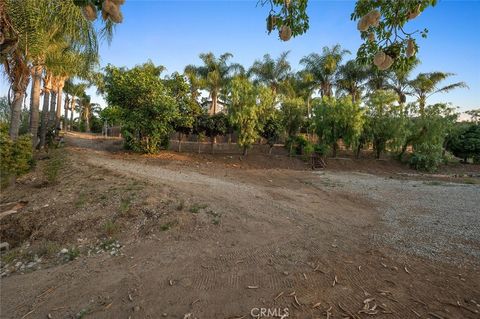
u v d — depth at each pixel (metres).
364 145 19.11
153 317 2.50
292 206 6.41
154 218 5.05
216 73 23.69
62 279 3.23
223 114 17.92
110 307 2.65
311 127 19.92
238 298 2.77
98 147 18.44
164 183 7.64
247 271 3.32
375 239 4.36
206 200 6.20
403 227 5.02
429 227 5.02
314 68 23.27
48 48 9.46
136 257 3.76
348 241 4.27
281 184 10.11
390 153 19.05
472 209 6.53
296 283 3.04
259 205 6.27
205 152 17.89
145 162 13.16
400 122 17.48
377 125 17.98
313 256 3.71
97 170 8.88
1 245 4.44
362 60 2.62
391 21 2.36
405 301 2.69
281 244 4.14
